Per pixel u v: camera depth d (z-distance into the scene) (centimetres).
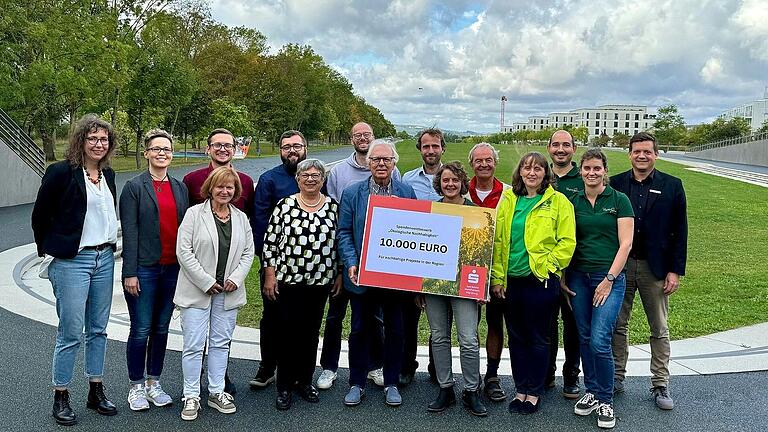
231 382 535
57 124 3494
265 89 5984
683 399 517
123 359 592
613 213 483
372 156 512
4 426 448
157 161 486
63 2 2942
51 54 2789
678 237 508
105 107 3384
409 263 493
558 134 538
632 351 653
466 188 510
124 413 476
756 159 6259
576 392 524
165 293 493
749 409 497
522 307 489
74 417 457
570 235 478
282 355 497
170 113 4144
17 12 2584
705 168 4819
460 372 583
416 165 3600
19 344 627
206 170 533
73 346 458
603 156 488
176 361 595
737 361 611
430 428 463
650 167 515
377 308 541
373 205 503
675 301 902
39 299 811
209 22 5309
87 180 456
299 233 496
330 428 460
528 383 495
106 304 474
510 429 463
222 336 492
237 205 545
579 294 493
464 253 489
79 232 448
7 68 2553
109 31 3159
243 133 5009
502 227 494
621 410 496
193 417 468
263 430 454
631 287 523
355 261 505
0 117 2148
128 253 475
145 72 3666
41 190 439
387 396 507
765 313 824
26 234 1379
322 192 611
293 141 554
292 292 498
